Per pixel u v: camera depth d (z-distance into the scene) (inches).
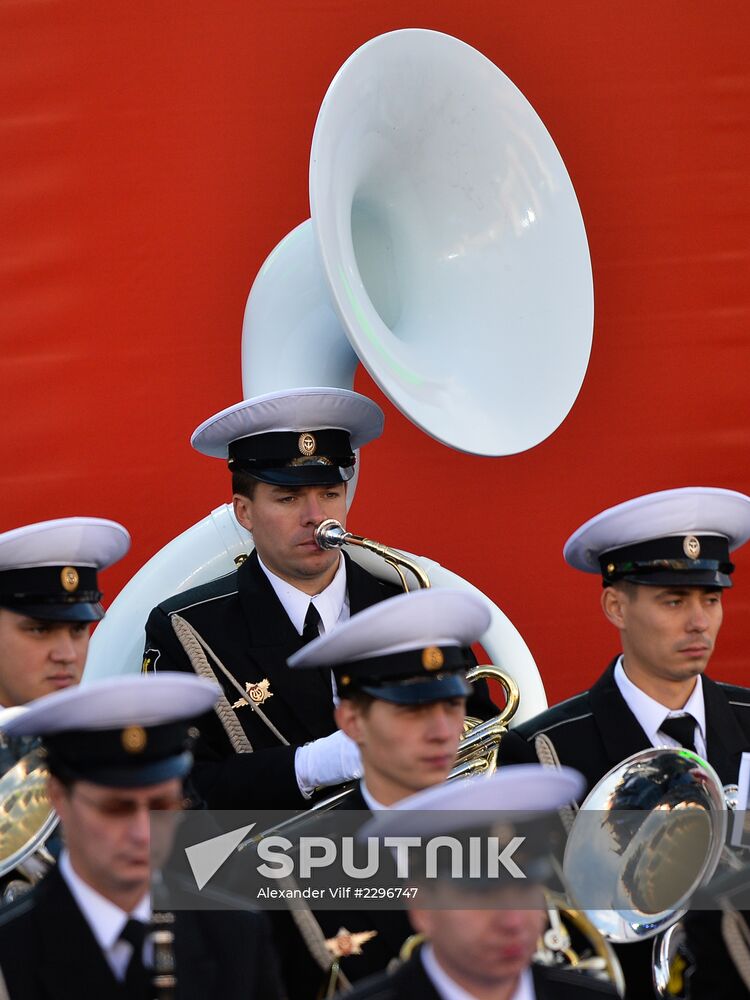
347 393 585.0
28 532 482.6
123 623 625.9
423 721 412.8
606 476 842.2
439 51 596.1
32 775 439.2
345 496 597.3
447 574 613.9
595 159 843.4
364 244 611.5
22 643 483.2
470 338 609.6
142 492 818.2
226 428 584.7
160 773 364.2
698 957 430.0
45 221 815.1
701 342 844.6
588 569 526.9
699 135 845.2
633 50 844.6
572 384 613.9
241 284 828.0
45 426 813.2
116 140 820.0
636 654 496.1
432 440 839.1
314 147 550.9
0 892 431.5
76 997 361.1
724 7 846.5
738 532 502.6
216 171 826.2
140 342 821.2
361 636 413.1
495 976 341.1
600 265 842.2
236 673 580.1
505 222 621.0
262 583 595.5
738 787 457.1
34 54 814.5
